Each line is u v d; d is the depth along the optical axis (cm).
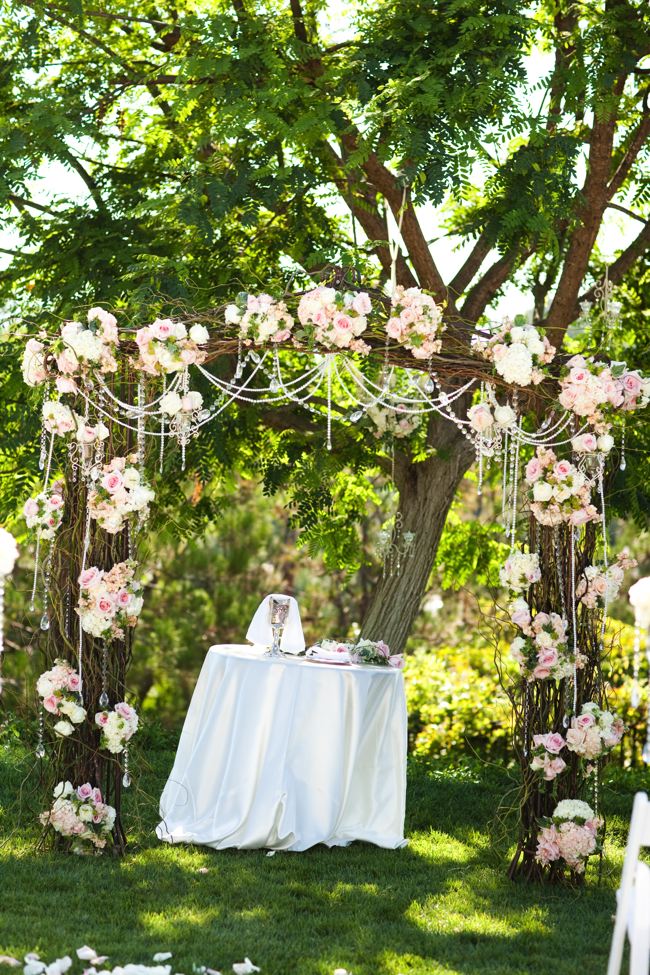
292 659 530
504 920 425
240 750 498
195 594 1373
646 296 779
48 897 413
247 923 400
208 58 585
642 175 740
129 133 732
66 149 590
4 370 618
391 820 530
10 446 636
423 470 733
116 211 658
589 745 468
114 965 347
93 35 695
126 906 411
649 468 668
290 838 491
